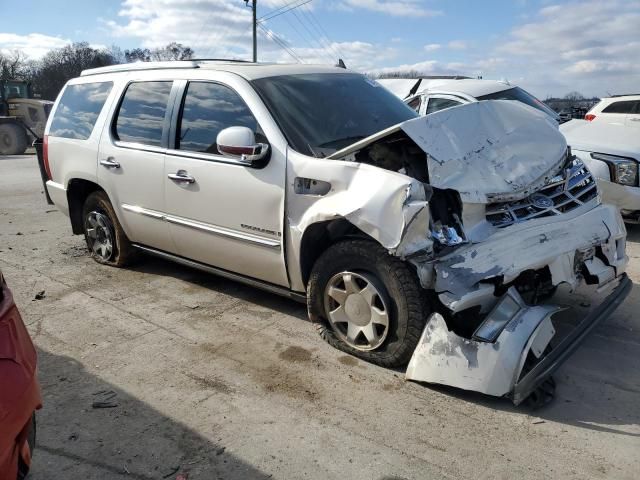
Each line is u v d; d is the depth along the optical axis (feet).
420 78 33.81
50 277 17.20
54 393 10.61
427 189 10.26
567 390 10.48
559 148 12.60
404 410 9.88
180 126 14.43
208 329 13.30
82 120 17.51
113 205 16.49
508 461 8.54
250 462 8.64
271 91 13.14
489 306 10.28
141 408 10.10
